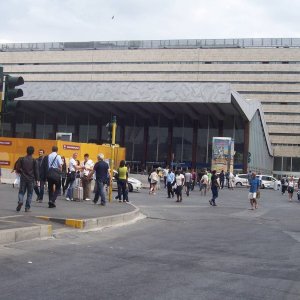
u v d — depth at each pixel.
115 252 9.78
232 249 10.77
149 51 101.44
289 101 98.06
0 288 6.55
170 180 28.88
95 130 61.34
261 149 70.31
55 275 7.45
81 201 19.42
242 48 99.75
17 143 33.09
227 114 58.25
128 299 6.22
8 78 12.31
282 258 9.75
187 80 100.19
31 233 10.65
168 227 14.74
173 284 7.15
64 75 103.56
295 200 33.59
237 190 44.62
